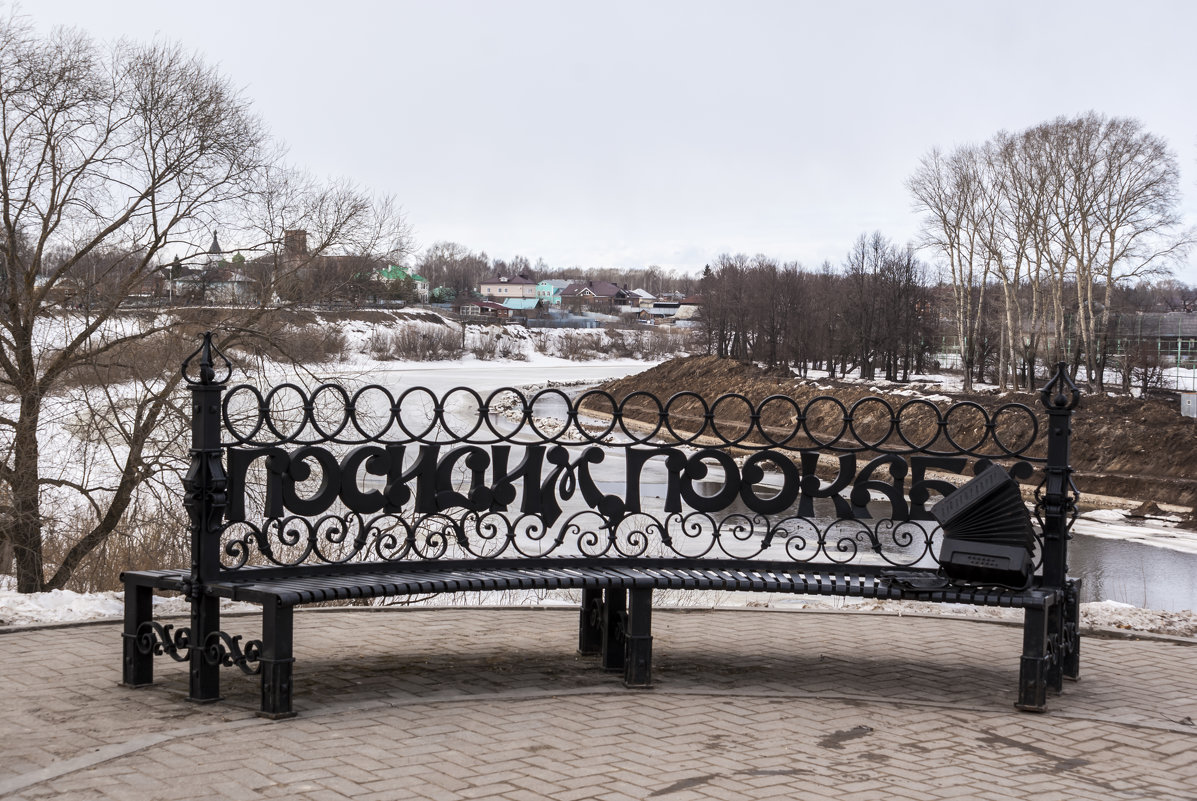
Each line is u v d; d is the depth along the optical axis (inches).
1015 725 199.9
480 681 222.7
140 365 625.3
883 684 232.1
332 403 674.8
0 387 624.1
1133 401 1549.0
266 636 187.6
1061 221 1720.0
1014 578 222.4
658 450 248.2
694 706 206.5
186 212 673.0
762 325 2719.0
